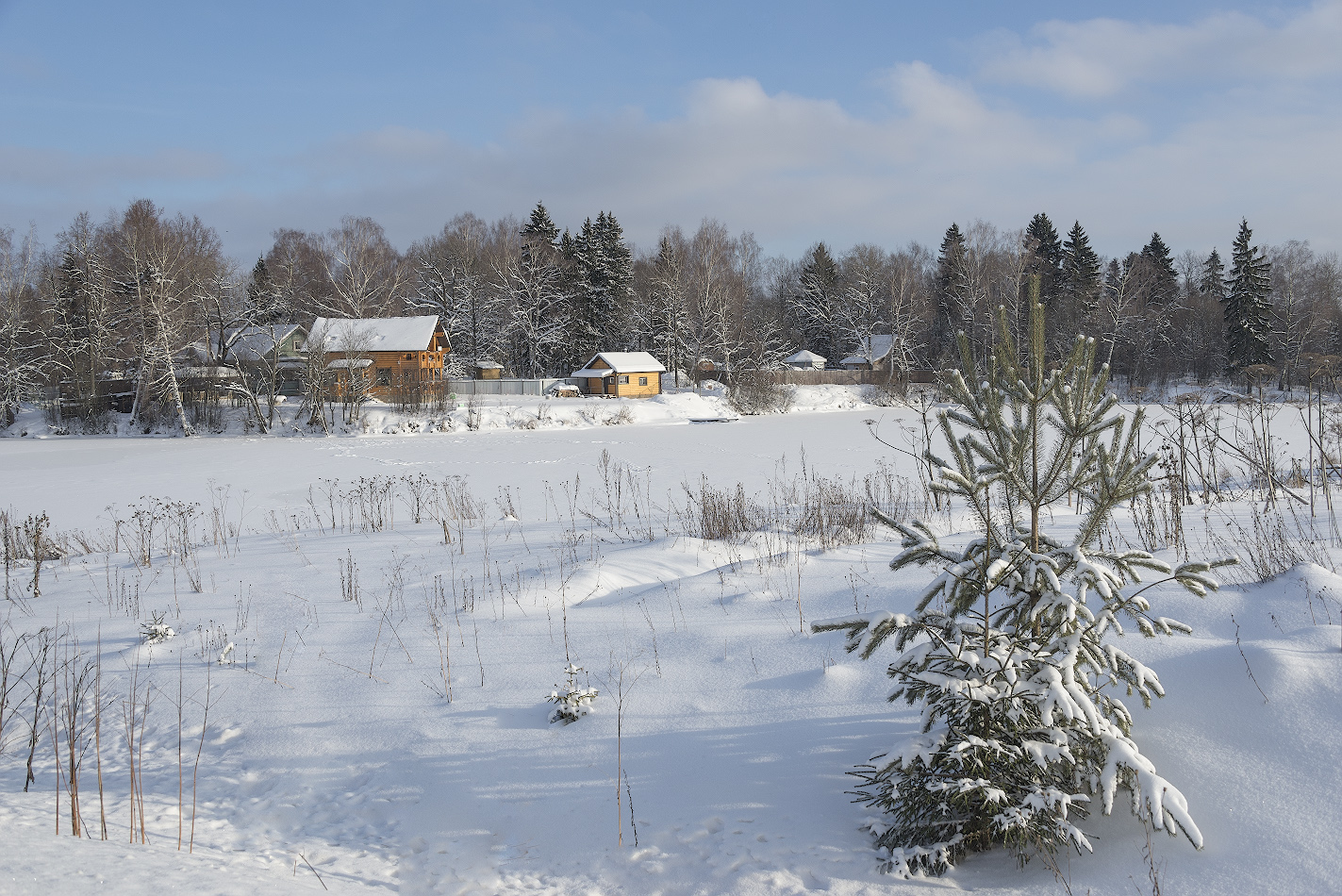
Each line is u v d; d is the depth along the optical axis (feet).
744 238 212.02
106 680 19.52
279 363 152.15
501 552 30.89
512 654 19.08
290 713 17.24
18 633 23.52
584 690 15.90
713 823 12.07
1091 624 10.65
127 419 144.46
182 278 139.13
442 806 13.38
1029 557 11.07
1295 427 70.33
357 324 158.30
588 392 184.96
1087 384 11.56
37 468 92.17
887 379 196.44
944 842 10.75
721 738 14.35
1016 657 10.86
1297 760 10.73
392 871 11.78
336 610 23.84
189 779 14.94
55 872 9.86
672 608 21.06
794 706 14.97
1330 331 191.83
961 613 11.85
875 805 11.36
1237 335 176.86
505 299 201.67
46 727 17.37
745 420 159.12
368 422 138.41
